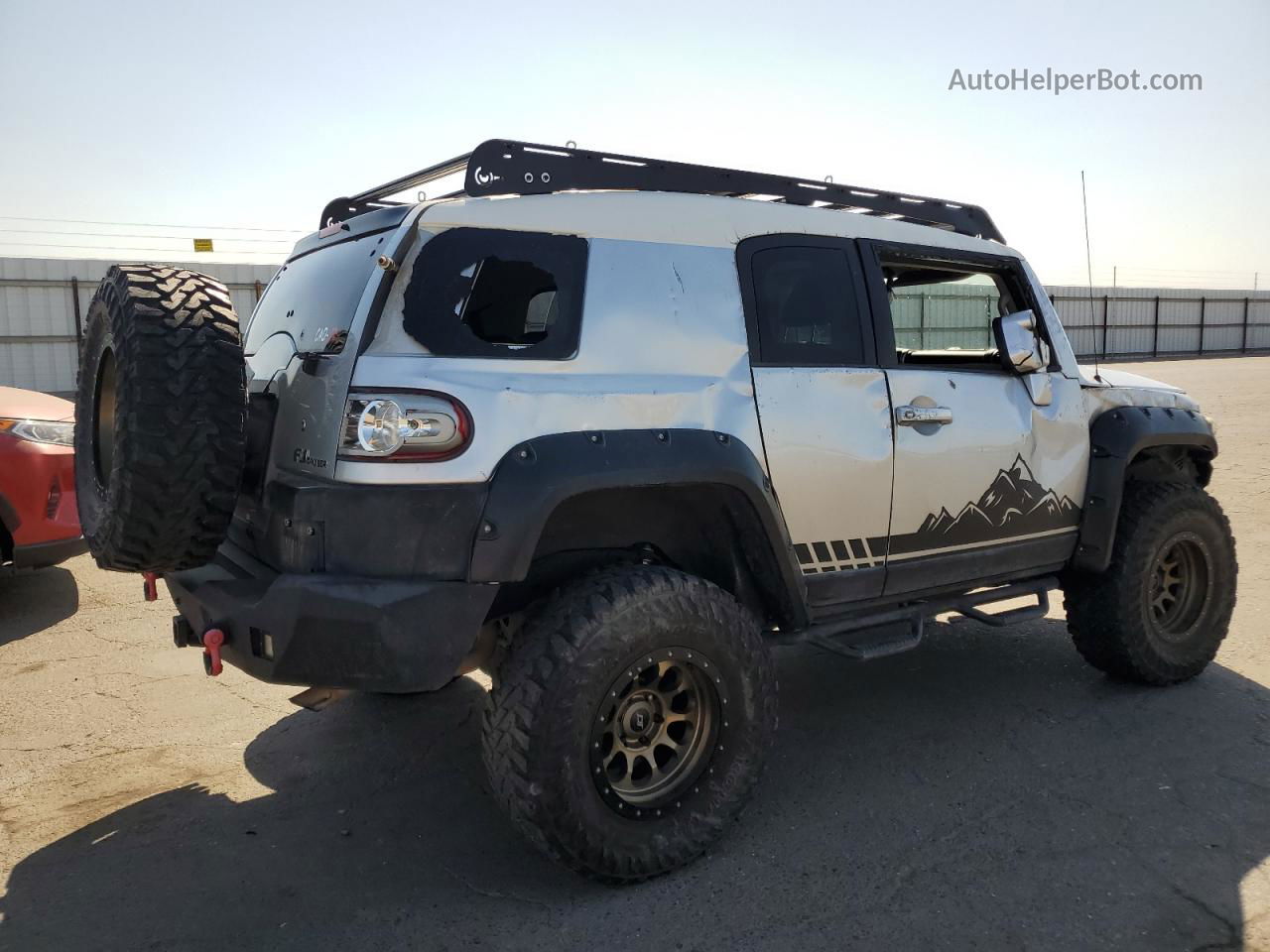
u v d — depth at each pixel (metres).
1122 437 4.06
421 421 2.53
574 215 2.95
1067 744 3.73
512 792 2.54
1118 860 2.86
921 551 3.57
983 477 3.69
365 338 2.62
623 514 2.98
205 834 3.10
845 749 3.74
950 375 3.67
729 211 3.28
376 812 3.26
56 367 24.52
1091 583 4.23
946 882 2.76
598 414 2.76
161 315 2.69
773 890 2.74
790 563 3.10
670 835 2.76
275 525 2.76
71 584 6.14
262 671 2.66
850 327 3.45
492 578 2.53
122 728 3.95
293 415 2.83
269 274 26.09
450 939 2.53
